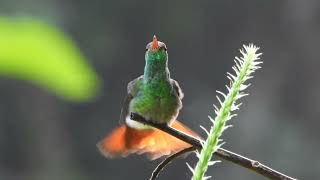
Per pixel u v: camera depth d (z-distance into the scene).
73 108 35.50
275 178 2.16
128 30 36.56
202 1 37.88
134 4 36.25
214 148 1.81
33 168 34.66
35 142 34.78
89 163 35.47
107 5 35.47
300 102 38.12
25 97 34.16
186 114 35.31
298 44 39.22
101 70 35.78
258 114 36.78
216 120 1.82
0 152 34.53
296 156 33.97
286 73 39.06
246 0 38.62
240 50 1.84
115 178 34.84
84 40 35.12
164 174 32.97
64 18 33.44
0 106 34.19
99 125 35.91
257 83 38.34
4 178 34.53
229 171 31.38
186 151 2.37
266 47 39.19
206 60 38.22
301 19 39.19
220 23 38.41
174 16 37.41
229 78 1.83
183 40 37.91
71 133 35.53
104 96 35.72
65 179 34.94
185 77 37.97
